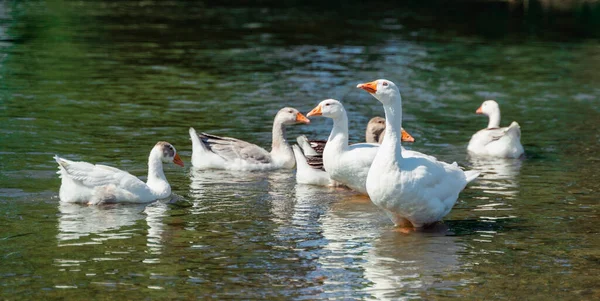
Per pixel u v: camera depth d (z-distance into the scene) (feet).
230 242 40.09
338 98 81.15
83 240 39.70
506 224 43.88
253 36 121.80
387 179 40.57
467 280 35.47
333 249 39.32
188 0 166.50
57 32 117.80
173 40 115.65
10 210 44.04
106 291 33.60
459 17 150.82
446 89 88.63
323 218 44.73
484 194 50.31
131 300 32.76
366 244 40.16
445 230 42.68
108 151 58.18
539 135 68.95
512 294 34.04
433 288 34.55
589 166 58.03
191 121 69.46
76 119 68.44
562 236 41.81
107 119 68.90
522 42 123.85
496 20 147.54
